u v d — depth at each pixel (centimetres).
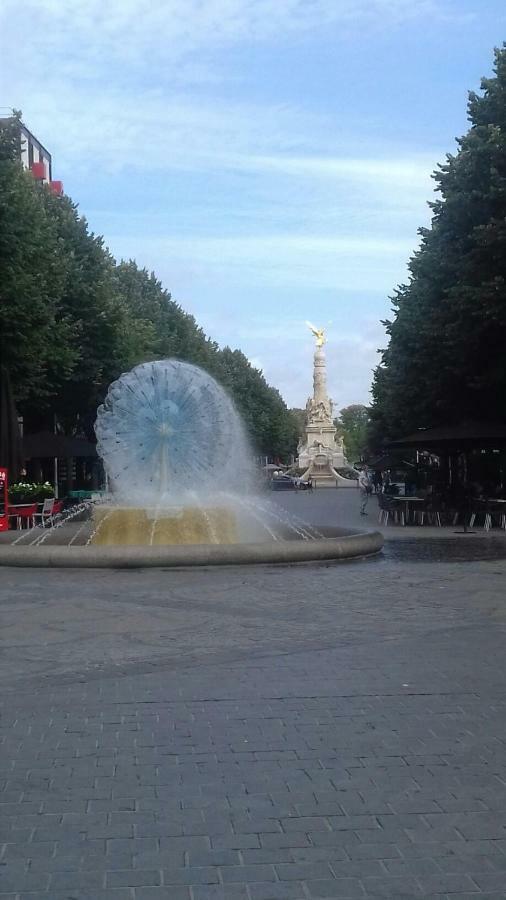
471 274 2780
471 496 3122
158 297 6431
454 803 527
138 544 1764
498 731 666
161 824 500
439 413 3447
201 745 638
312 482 9275
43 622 1115
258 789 552
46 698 766
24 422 4266
